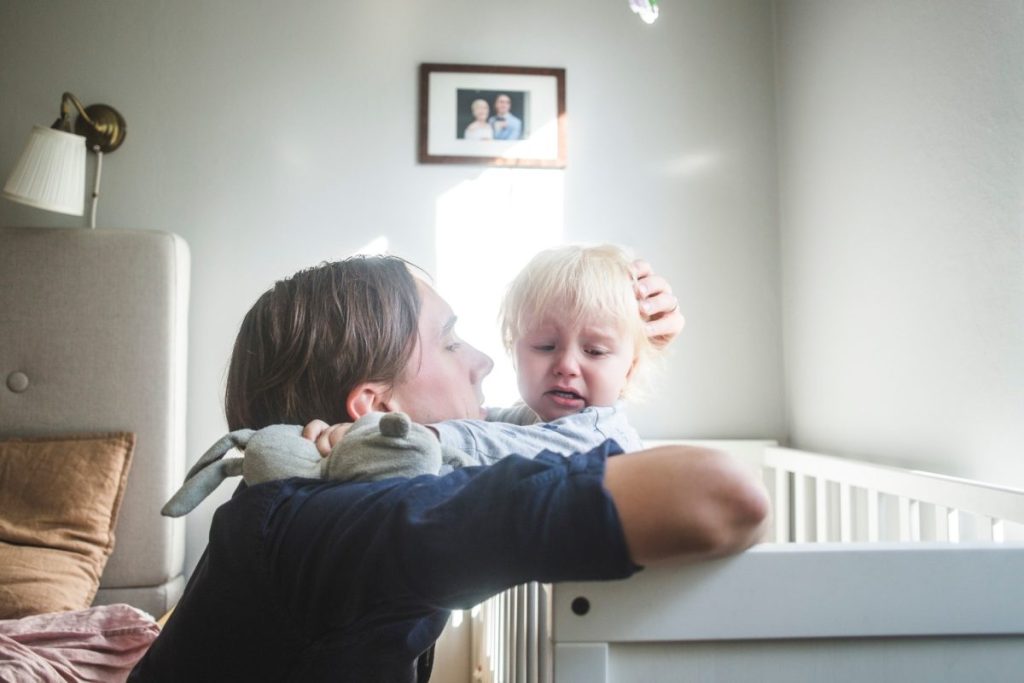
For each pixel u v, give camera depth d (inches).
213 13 89.4
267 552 22.6
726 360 91.4
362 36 90.5
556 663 23.0
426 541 19.8
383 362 29.8
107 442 77.4
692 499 19.1
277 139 89.1
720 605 23.1
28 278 79.3
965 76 59.3
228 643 23.1
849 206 76.7
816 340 83.7
